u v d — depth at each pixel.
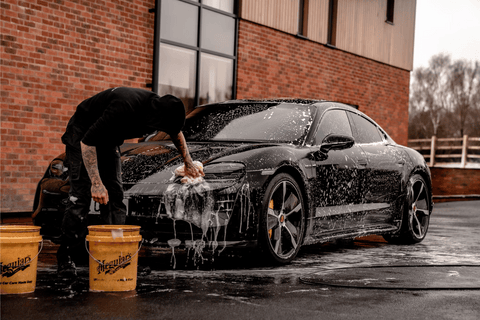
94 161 3.50
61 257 3.73
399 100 15.53
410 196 6.02
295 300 3.22
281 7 11.78
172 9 9.75
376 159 5.56
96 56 8.60
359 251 5.47
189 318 2.77
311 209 4.64
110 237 3.28
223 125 5.14
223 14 10.68
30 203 7.90
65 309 2.89
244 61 11.10
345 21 13.52
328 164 4.86
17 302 3.01
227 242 4.00
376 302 3.22
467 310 3.09
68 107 8.29
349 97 13.79
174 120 3.52
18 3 7.69
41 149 7.99
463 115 48.81
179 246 3.96
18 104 7.73
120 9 8.90
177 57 9.90
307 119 5.07
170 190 3.93
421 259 4.96
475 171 18.14
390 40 15.01
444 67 49.38
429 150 27.80
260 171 4.18
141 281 3.64
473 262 4.83
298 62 12.30
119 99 3.43
